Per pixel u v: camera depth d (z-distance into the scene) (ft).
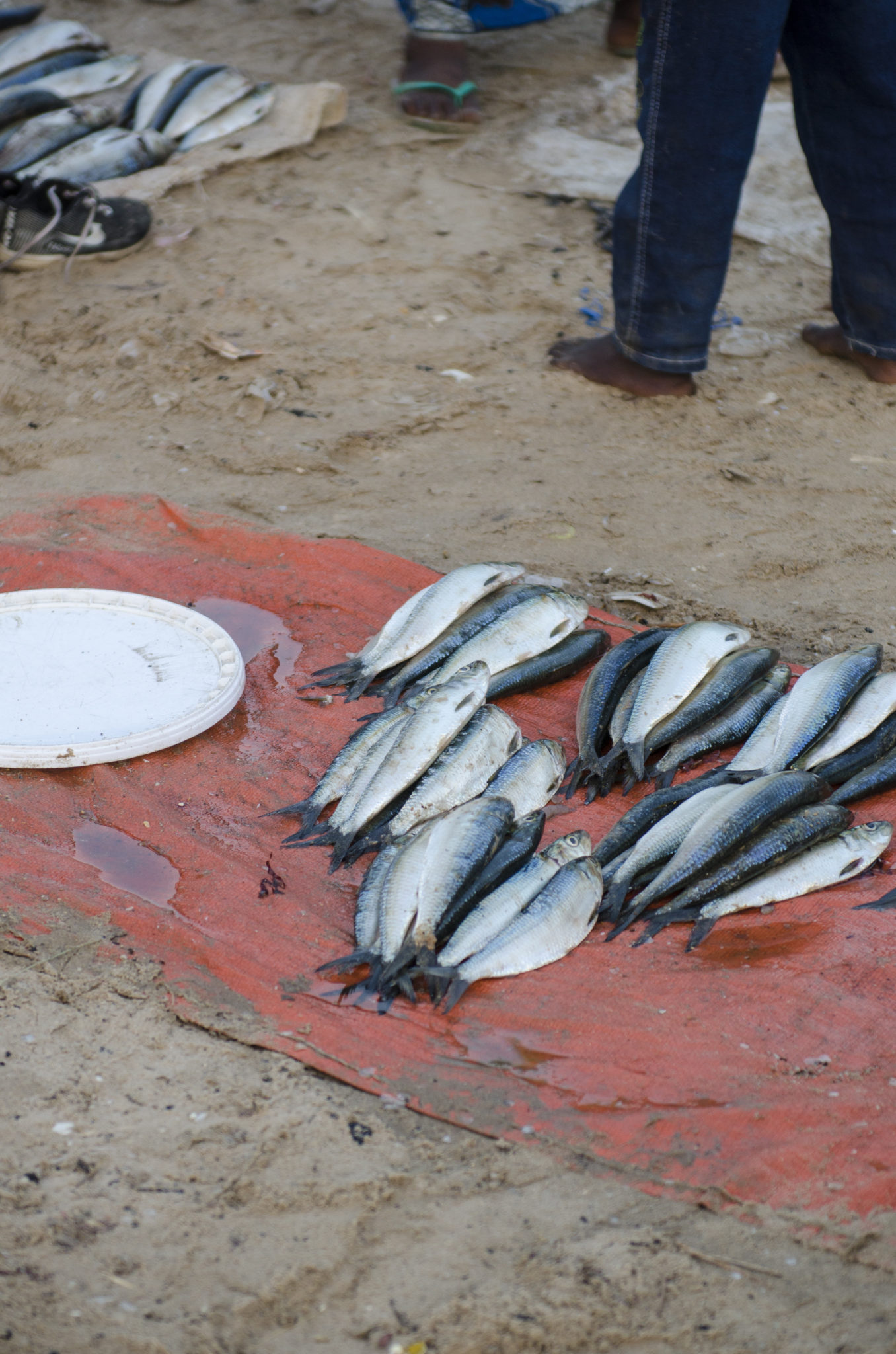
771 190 28.17
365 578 15.01
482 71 33.88
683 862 10.16
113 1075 8.81
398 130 30.50
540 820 10.69
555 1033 9.25
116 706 12.41
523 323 23.21
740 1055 9.04
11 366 20.79
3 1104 8.50
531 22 31.22
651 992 9.61
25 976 9.65
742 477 18.70
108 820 11.40
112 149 26.55
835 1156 8.25
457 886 9.76
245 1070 8.91
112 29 36.19
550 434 19.88
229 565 15.30
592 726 11.91
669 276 19.24
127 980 9.66
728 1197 8.03
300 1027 9.27
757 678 12.55
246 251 24.89
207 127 28.58
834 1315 7.32
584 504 17.88
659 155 18.19
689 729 11.98
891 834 10.89
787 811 10.63
